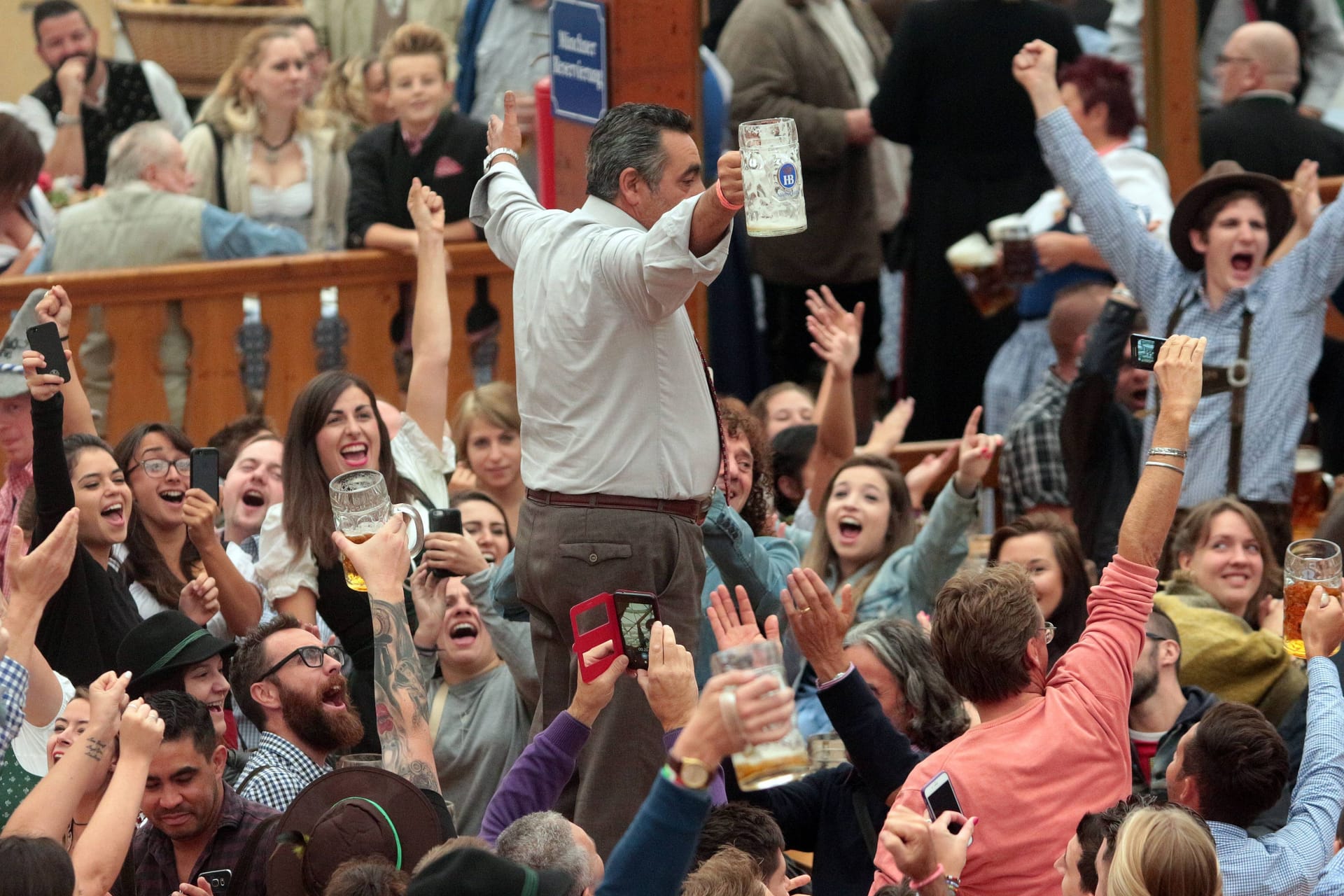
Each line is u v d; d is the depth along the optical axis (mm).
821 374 30969
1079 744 13492
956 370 29469
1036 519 20156
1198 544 21219
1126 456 24281
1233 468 23438
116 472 19453
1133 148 28203
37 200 29234
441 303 22438
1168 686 18062
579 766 14891
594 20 24047
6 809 15992
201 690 17375
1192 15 30312
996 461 27422
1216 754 14477
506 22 30453
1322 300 23656
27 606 15812
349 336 27219
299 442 19891
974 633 13719
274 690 17500
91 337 26438
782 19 29969
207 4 36438
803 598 14961
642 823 9711
